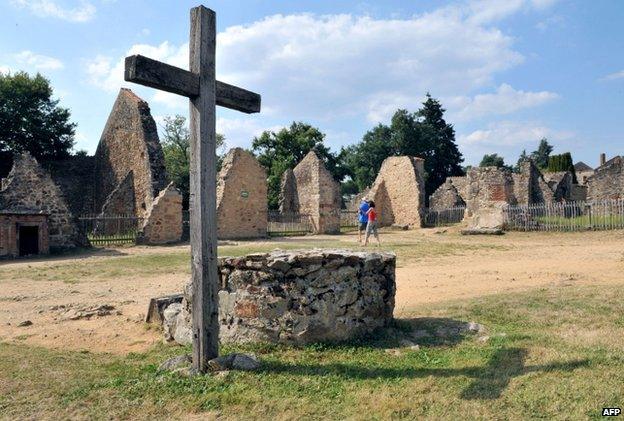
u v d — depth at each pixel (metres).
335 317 5.74
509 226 25.98
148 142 28.33
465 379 4.46
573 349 5.14
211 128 5.05
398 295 9.19
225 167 27.06
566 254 15.03
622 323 6.11
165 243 24.02
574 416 3.60
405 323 6.62
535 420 3.59
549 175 45.72
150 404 4.22
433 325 6.52
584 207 25.30
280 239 25.41
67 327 7.61
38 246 19.64
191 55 5.05
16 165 21.38
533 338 5.67
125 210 29.05
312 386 4.46
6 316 8.49
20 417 4.08
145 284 11.73
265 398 4.23
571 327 6.10
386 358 5.22
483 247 18.12
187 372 4.89
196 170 4.93
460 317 6.93
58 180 34.78
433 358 5.17
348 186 88.19
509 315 6.90
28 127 36.47
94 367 5.42
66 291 10.98
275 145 59.50
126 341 6.79
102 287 11.45
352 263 5.95
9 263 17.05
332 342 5.70
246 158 27.48
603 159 69.38
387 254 6.64
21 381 4.93
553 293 8.16
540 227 25.34
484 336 5.94
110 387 4.67
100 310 8.63
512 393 4.07
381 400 4.08
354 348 5.55
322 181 30.91
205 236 4.94
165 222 24.22
